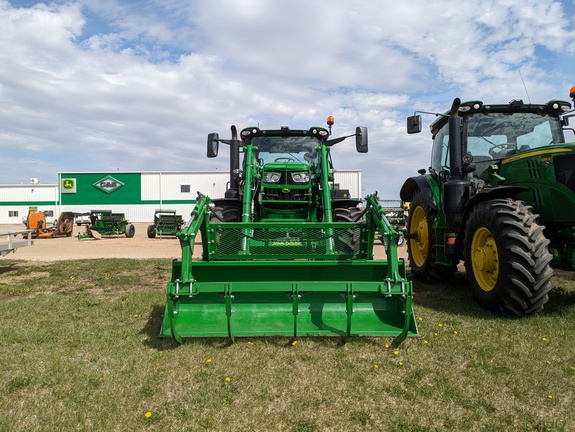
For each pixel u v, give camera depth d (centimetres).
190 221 377
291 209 644
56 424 233
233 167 718
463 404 255
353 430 229
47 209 4291
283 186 636
